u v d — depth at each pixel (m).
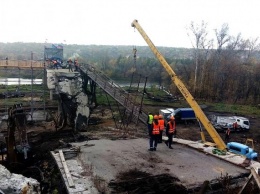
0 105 38.47
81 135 21.34
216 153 15.22
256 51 88.38
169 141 16.42
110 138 19.14
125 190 10.91
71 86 29.22
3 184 9.25
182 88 19.61
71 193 10.41
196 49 63.81
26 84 58.12
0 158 19.41
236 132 32.91
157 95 54.62
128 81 90.31
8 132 18.41
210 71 65.00
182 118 35.38
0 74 69.25
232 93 61.75
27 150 18.70
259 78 62.72
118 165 13.42
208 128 17.64
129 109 24.39
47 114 34.22
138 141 18.17
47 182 13.62
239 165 13.53
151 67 94.62
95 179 11.52
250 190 11.05
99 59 118.56
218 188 11.52
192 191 11.04
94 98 33.06
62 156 14.30
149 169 12.95
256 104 56.00
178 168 13.14
